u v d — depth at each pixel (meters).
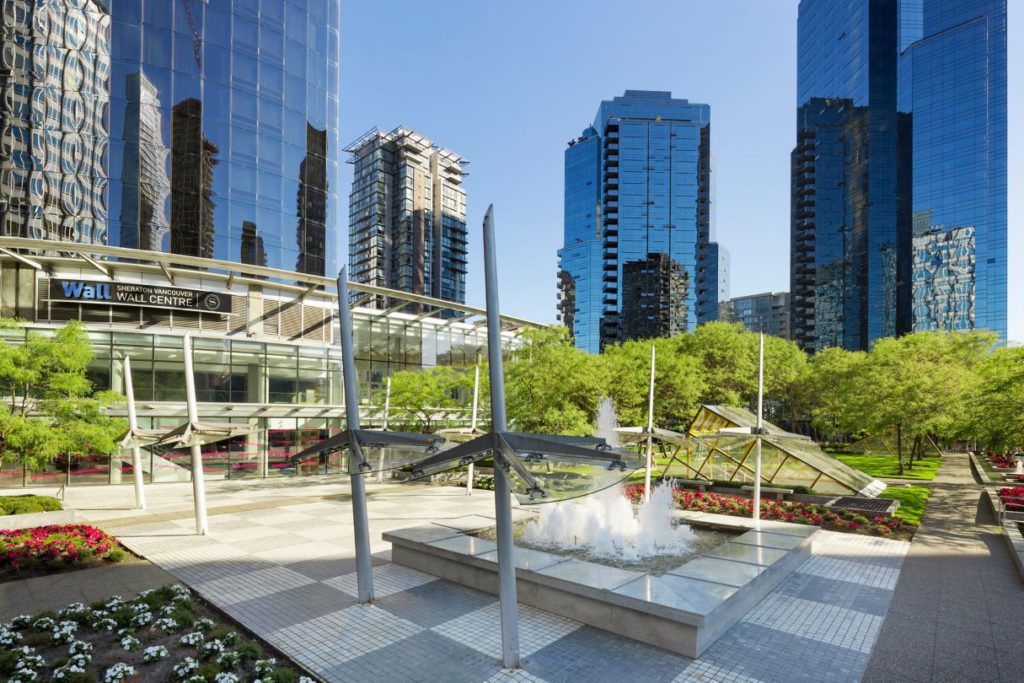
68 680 7.70
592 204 184.88
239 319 36.59
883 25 146.75
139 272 35.03
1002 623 9.90
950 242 138.25
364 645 9.15
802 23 173.00
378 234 173.38
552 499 9.64
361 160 181.88
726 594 9.52
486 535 14.89
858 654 8.69
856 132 149.88
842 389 45.66
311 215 44.72
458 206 192.25
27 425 19.25
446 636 9.47
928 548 15.09
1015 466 39.84
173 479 33.09
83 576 13.09
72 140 34.81
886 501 21.94
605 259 173.12
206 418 34.22
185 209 38.03
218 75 40.25
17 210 32.94
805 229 162.00
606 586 9.74
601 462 8.72
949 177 139.25
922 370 35.78
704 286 173.88
